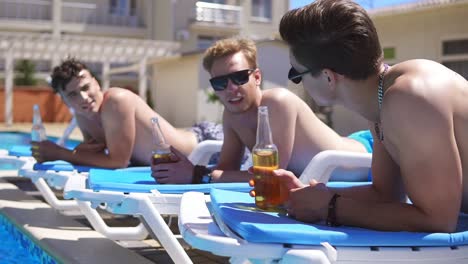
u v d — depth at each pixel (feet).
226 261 12.82
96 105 16.17
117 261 11.53
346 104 6.64
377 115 6.61
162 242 9.64
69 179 12.84
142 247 14.06
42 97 79.25
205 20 93.56
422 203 5.92
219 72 11.87
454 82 6.03
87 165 15.70
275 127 11.78
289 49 6.65
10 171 27.73
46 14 94.17
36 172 15.14
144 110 16.02
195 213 7.32
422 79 5.90
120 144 15.48
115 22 98.53
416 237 5.82
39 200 19.04
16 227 15.72
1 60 90.53
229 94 11.89
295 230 5.72
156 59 77.51
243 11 96.27
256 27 98.48
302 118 12.47
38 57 70.64
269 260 5.71
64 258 11.89
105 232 13.80
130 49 73.77
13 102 77.87
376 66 6.29
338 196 6.40
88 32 95.30
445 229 5.95
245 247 5.65
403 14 45.19
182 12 94.27
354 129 48.49
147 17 98.89
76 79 15.84
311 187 6.56
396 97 5.88
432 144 5.75
